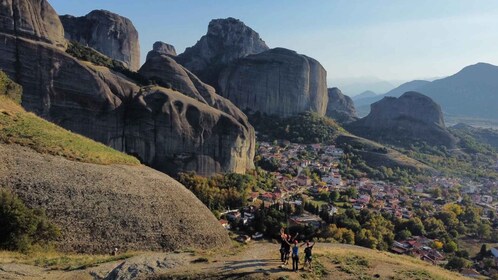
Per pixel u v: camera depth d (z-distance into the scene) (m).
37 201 43.69
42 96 101.94
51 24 114.44
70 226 43.84
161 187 55.00
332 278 30.69
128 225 47.16
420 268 37.25
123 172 54.31
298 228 90.56
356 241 91.50
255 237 83.44
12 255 37.53
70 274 33.75
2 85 71.06
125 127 115.19
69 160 51.91
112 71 126.56
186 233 50.44
